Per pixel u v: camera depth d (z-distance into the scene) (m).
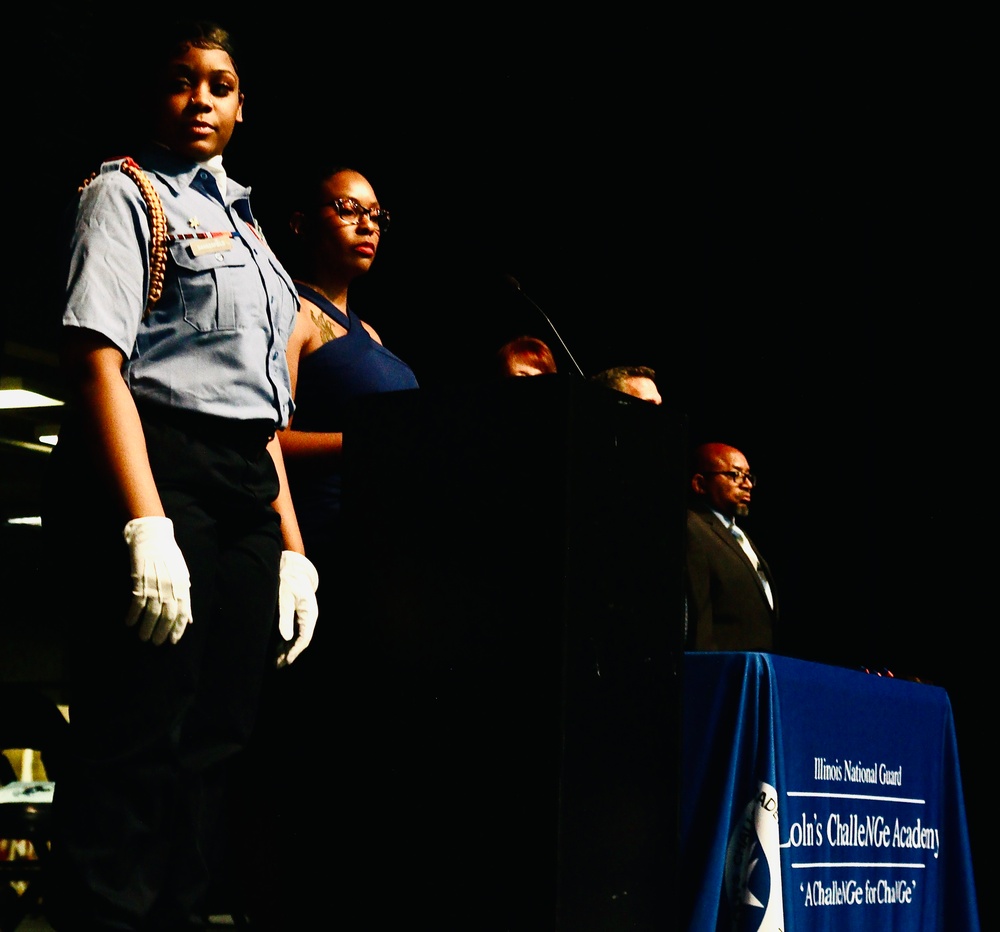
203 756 1.59
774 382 5.46
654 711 1.65
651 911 1.63
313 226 2.58
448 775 1.57
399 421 1.66
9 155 4.18
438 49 5.21
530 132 5.45
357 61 5.17
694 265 5.55
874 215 5.28
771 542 5.45
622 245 5.62
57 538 1.57
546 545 1.54
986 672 4.99
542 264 5.61
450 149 5.44
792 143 5.30
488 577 1.57
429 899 1.55
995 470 5.07
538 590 1.53
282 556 1.78
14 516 4.71
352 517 1.68
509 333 5.50
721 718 2.04
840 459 5.36
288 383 1.75
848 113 5.20
